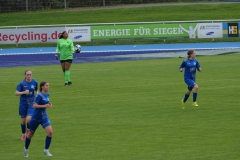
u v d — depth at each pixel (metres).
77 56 119.88
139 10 188.75
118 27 143.88
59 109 55.59
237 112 51.47
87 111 54.09
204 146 38.56
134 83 74.00
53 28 142.50
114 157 36.25
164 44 143.75
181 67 55.22
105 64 101.75
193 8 188.38
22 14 190.00
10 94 67.56
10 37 142.12
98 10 191.12
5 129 46.84
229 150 37.19
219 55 113.69
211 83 72.00
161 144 39.56
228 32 143.25
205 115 50.47
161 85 71.62
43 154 37.72
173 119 48.97
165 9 189.00
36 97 36.09
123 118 50.03
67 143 40.78
